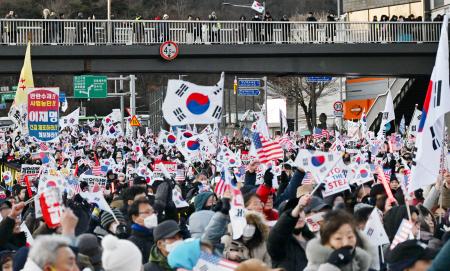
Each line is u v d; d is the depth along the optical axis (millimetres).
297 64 96125
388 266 17172
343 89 161500
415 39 98688
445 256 13070
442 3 136500
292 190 26156
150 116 171125
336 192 26250
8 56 90062
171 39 94688
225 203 22453
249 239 20938
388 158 57406
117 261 16469
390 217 23359
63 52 90500
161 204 28250
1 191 42156
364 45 96250
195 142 52781
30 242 24484
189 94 33000
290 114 186625
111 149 82500
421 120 27156
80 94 144875
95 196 24359
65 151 69438
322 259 17812
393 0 146750
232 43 93250
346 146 71500
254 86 133625
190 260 17516
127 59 92875
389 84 151000
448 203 29047
